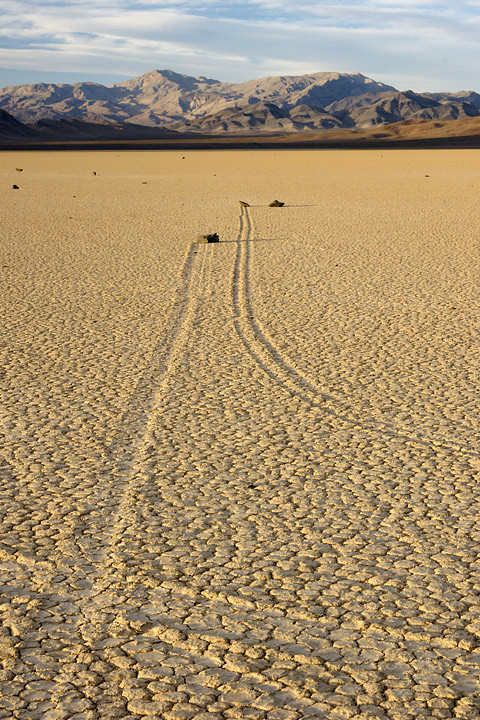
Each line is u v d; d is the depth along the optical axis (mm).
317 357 11312
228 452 7941
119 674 4539
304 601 5266
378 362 11031
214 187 44969
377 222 26828
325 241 22500
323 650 4738
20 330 12844
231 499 6863
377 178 52188
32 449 8039
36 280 17047
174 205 33781
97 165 77125
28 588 5461
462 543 6051
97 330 12859
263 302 14852
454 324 13016
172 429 8586
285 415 9008
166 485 7164
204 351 11656
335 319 13492
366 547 6004
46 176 57281
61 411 9156
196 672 4551
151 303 14828
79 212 30969
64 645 4820
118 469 7531
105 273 17875
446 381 10148
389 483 7184
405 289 15789
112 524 6414
